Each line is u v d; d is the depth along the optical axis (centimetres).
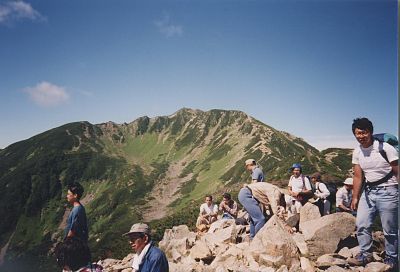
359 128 737
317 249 920
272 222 941
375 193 748
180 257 1189
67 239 486
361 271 778
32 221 19525
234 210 1552
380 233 1111
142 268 595
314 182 1283
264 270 852
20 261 16388
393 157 720
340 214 970
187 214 9975
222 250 1073
